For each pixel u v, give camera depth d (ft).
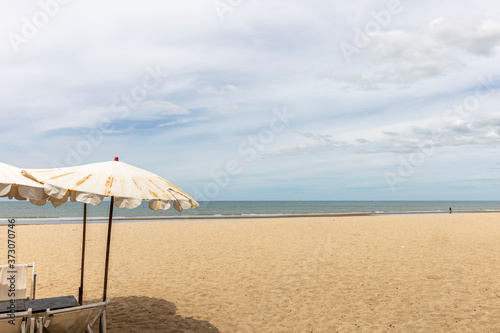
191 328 18.40
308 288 25.89
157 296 24.06
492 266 32.42
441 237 54.08
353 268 32.09
